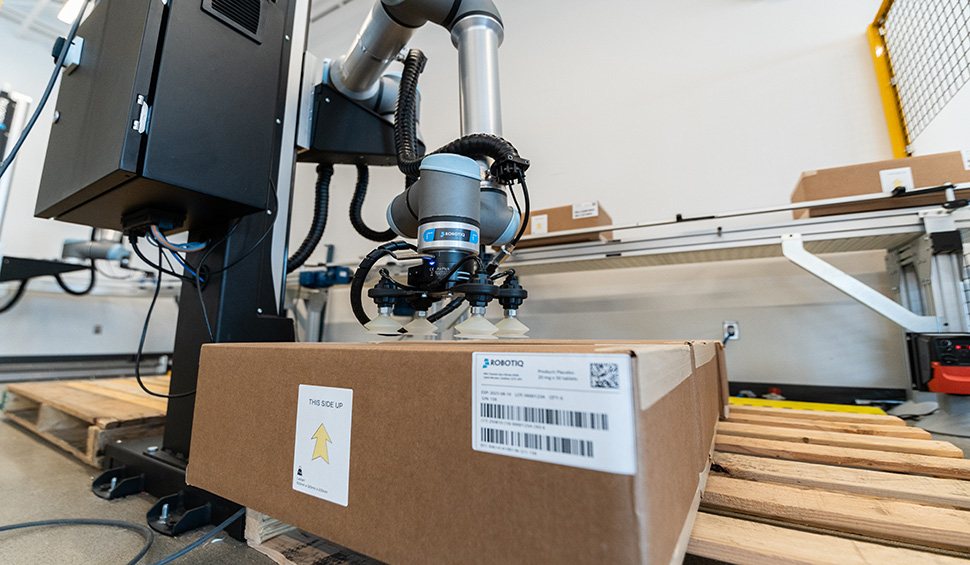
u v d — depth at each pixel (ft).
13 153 2.39
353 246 10.10
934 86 5.04
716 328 6.23
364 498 1.12
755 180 6.31
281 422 1.36
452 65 9.43
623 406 0.77
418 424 1.05
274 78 2.85
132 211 2.72
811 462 2.03
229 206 2.63
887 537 1.35
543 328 7.39
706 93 6.81
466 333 1.79
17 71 9.59
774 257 6.04
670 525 0.92
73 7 3.17
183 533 2.40
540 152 7.97
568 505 0.81
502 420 0.92
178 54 2.33
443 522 0.98
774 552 1.23
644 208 6.97
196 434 1.66
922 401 4.47
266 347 1.47
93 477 3.31
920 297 4.83
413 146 2.90
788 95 6.28
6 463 3.69
